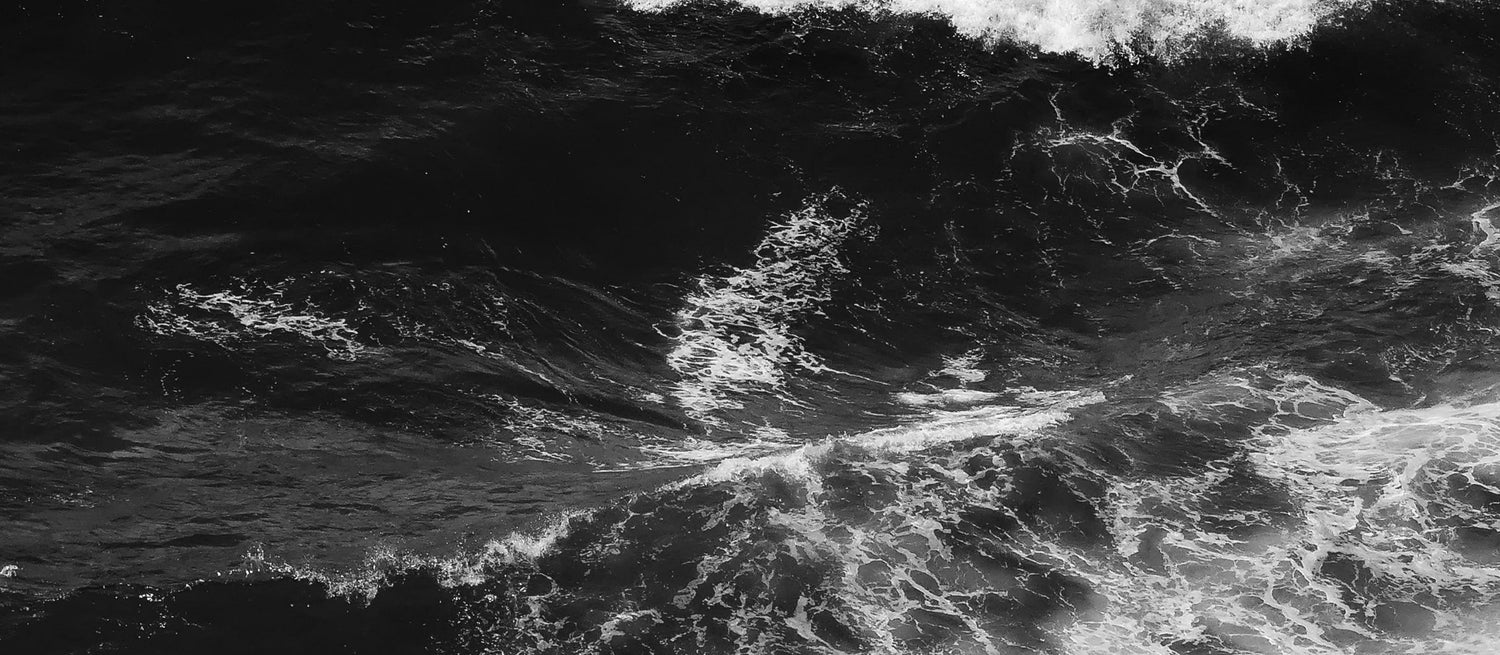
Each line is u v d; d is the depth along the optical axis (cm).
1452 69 2650
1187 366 2117
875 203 2395
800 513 1812
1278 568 1741
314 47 2508
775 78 2573
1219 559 1755
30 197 2216
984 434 1966
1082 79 2630
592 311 2191
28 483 1797
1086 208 2411
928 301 2248
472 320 2134
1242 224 2392
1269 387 2061
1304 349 2133
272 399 1970
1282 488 1867
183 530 1739
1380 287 2248
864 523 1798
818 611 1669
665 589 1692
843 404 2052
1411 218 2391
